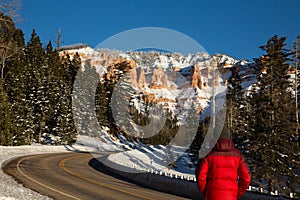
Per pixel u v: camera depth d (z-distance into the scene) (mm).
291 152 22406
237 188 4492
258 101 25438
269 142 22938
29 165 21391
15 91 45812
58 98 52656
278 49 26359
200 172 4496
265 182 26359
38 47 77375
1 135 38094
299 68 30797
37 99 49156
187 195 13680
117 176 18953
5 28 21875
